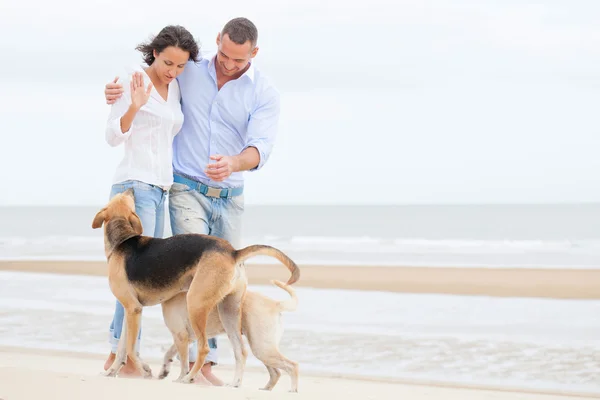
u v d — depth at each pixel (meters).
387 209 80.25
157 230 5.65
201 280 4.98
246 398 4.24
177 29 5.33
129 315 5.20
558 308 11.56
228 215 5.88
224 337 9.41
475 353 8.29
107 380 4.54
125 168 5.47
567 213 63.09
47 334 9.22
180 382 5.06
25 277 15.62
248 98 5.71
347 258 21.81
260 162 5.68
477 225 46.44
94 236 33.62
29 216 68.12
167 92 5.53
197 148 5.71
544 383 7.00
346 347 8.59
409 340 8.98
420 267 17.56
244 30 5.35
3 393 4.02
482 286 14.05
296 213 70.38
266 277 15.39
